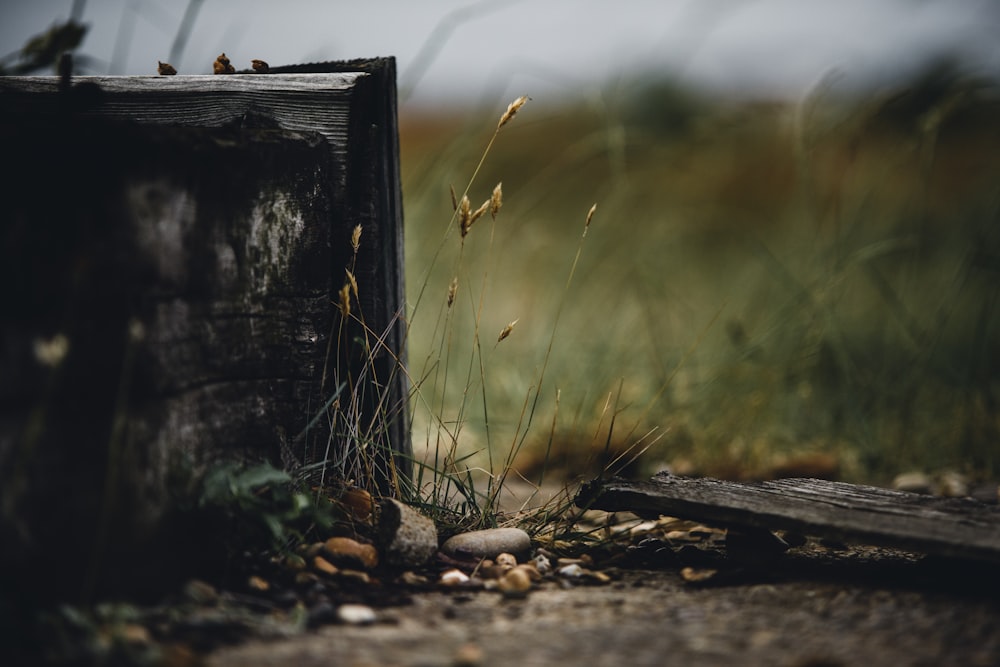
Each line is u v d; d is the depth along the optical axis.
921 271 5.83
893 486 4.21
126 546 2.07
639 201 6.27
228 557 2.35
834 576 2.62
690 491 2.87
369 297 3.01
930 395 5.14
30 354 1.89
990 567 2.58
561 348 5.52
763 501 2.75
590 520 3.37
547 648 2.04
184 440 2.25
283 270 2.61
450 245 5.53
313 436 2.77
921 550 2.40
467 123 4.70
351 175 2.91
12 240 1.87
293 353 2.66
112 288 2.04
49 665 1.82
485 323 6.10
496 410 5.02
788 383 5.00
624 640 2.09
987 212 5.05
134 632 1.95
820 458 4.36
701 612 2.30
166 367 2.18
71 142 1.99
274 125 2.90
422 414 4.90
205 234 2.31
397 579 2.53
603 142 5.23
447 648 2.03
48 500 1.92
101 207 2.01
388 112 3.05
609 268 6.22
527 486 4.11
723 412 4.81
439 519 2.99
